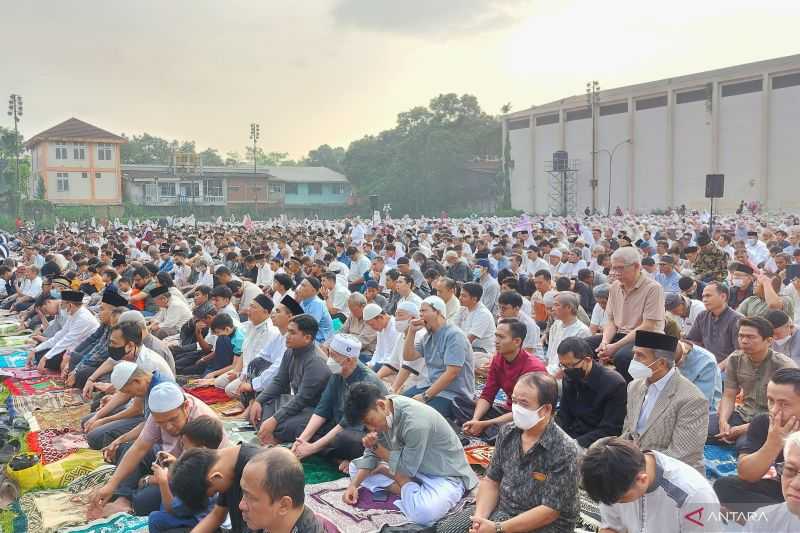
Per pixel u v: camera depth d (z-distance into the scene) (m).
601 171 60.44
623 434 5.23
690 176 54.59
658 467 3.51
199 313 9.47
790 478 3.23
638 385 5.17
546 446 3.98
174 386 4.84
